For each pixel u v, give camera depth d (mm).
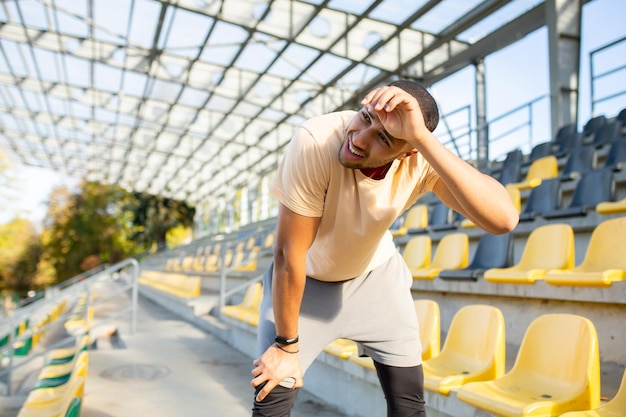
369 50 12555
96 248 37875
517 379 2346
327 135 1535
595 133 7156
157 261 22750
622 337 3146
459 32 11539
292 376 1662
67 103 20344
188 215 38594
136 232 38094
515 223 1373
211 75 15477
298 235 1603
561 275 3410
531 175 6793
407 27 11867
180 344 6160
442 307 4742
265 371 1648
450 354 2807
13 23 14086
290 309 1644
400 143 1350
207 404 3652
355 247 1696
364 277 1894
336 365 3436
